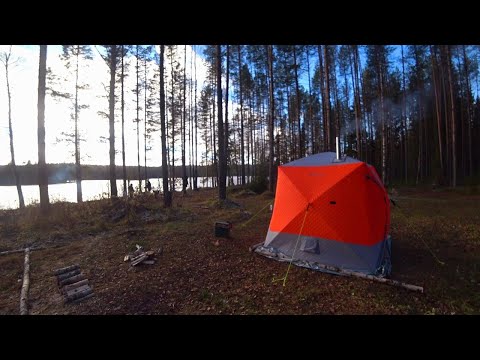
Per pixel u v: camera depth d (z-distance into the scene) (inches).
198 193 861.2
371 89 1038.4
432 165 1065.5
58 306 168.7
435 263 224.8
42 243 294.7
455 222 350.0
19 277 215.5
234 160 1433.3
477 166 1126.4
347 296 172.4
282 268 223.0
